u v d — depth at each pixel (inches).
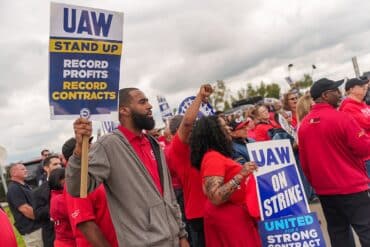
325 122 186.7
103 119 117.4
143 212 127.7
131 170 129.7
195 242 195.5
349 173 185.2
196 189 181.0
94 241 133.3
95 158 125.1
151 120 139.3
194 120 168.2
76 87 114.4
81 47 115.0
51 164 231.0
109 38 118.9
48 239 223.3
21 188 241.1
